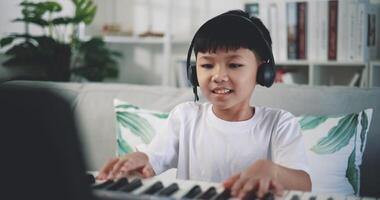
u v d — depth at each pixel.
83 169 0.38
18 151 0.36
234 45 0.87
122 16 3.45
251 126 1.00
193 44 0.98
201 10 3.21
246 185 0.62
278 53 2.45
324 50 2.35
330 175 1.21
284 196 0.63
